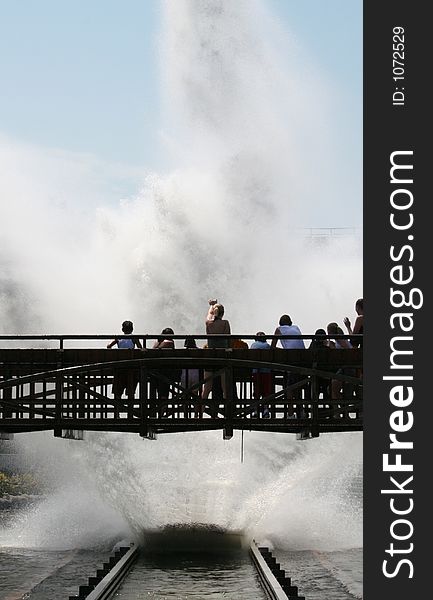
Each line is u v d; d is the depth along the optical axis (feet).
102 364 63.05
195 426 63.41
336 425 63.16
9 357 64.13
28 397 63.67
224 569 59.47
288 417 64.49
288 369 62.69
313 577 57.57
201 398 64.08
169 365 64.49
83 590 49.11
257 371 66.13
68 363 63.87
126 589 51.96
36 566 61.82
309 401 62.95
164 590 51.72
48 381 64.54
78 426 63.21
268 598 49.01
